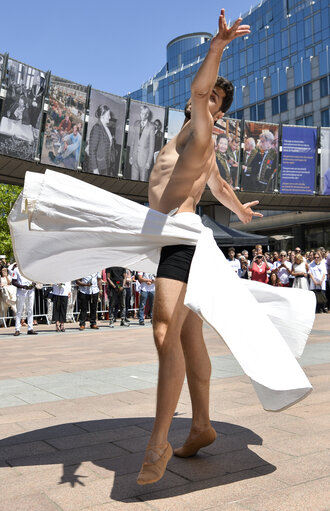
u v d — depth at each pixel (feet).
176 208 7.56
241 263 48.96
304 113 153.48
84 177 73.72
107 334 33.09
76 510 6.11
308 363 18.04
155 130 76.95
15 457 8.23
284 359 6.77
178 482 6.97
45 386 14.73
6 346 27.35
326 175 94.07
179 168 7.55
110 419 10.64
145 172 76.84
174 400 6.86
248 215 10.20
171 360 6.93
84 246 8.14
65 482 7.06
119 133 73.51
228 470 7.40
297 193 92.79
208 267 6.79
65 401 12.57
